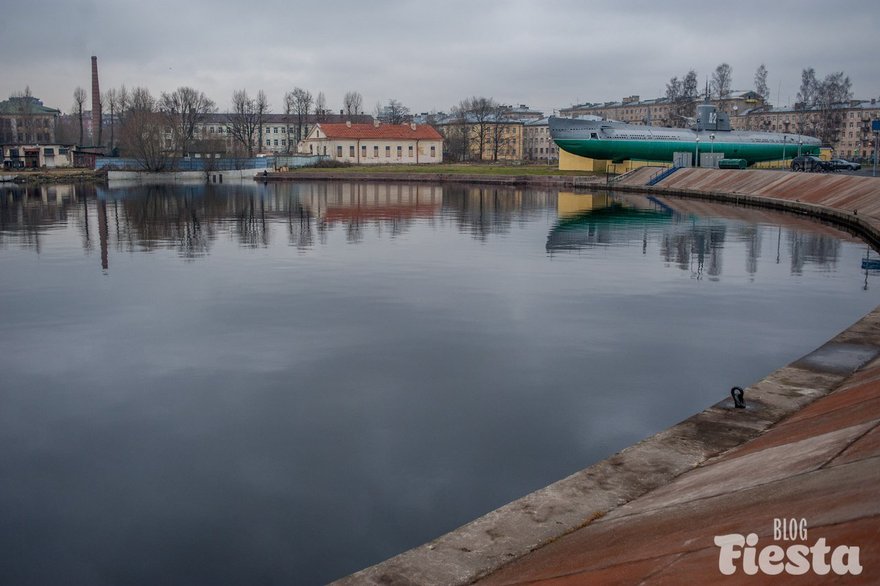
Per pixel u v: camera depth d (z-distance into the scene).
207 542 8.95
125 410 13.43
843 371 12.51
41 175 91.31
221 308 21.42
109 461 11.30
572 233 40.19
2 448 11.82
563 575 6.51
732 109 152.38
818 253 32.72
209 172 103.50
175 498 10.09
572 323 19.67
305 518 9.48
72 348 17.36
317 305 21.78
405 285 24.88
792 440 8.86
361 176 99.38
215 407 13.55
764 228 42.69
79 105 139.38
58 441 12.09
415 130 124.62
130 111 118.62
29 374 15.50
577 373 15.48
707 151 97.00
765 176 65.69
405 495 10.09
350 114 166.12
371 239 37.44
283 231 40.78
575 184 88.50
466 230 41.62
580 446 11.78
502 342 17.81
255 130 156.75
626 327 19.31
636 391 14.39
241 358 16.53
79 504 9.93
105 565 8.48
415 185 90.75
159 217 48.44
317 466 11.04
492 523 7.74
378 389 14.47
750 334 18.67
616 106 180.88
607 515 7.79
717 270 28.22
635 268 28.66
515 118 186.88
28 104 148.50
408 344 17.62
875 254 32.34
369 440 12.01
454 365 16.00
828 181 55.38
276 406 13.59
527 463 11.12
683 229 42.28
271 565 8.46
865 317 16.59
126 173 98.75
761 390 11.58
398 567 7.01
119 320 19.98
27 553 8.74
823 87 136.62
